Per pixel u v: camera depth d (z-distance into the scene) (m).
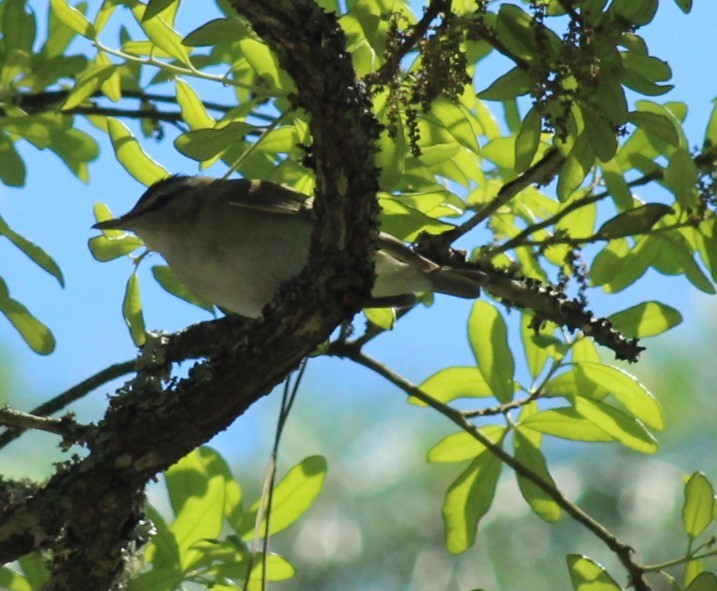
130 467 7.34
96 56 8.59
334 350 9.50
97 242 9.20
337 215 6.87
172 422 7.29
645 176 9.26
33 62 9.77
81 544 7.34
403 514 12.34
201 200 9.37
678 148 8.33
